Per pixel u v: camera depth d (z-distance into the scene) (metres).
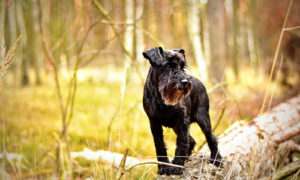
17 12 17.00
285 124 4.96
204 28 14.52
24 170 5.22
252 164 3.78
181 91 3.60
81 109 9.50
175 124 3.87
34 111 9.10
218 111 5.84
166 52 3.84
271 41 11.27
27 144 6.15
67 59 6.62
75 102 10.00
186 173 3.65
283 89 9.09
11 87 13.20
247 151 4.35
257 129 4.75
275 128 4.88
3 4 16.12
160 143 3.84
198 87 4.27
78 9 6.95
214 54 12.08
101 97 11.55
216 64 11.87
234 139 4.66
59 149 5.02
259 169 4.21
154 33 9.11
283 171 4.12
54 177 4.73
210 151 4.44
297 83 9.12
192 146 4.45
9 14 16.77
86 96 11.27
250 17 21.09
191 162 4.00
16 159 5.19
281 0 10.81
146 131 7.01
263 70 9.11
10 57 3.28
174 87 3.56
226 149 4.43
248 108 6.17
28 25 16.91
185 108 3.79
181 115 3.76
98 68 11.19
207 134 4.26
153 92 3.74
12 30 16.61
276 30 11.14
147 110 3.78
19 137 6.70
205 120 4.27
